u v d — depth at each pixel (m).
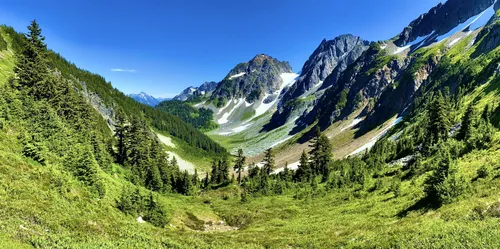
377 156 78.50
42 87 55.94
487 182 29.19
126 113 170.25
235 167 95.50
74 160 36.50
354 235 27.34
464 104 86.50
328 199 58.22
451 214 22.02
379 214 36.00
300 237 31.97
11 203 21.67
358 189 57.94
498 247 14.70
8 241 16.02
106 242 21.48
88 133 58.22
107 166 54.16
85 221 25.25
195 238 31.27
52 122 44.47
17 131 36.22
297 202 61.94
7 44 99.88
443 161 31.94
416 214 29.42
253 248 28.61
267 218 51.69
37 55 58.22
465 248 15.57
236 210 59.47
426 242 17.75
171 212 49.16
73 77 141.25
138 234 26.45
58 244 18.25
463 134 57.06
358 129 169.12
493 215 19.62
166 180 79.62
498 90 74.62
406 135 93.81
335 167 91.94
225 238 33.25
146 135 94.62
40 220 21.70
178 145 192.50
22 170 27.81
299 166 88.75
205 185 99.38
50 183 28.64
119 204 36.50
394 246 19.39
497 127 53.78
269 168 98.62
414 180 46.22
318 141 88.31
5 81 56.69
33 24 58.59
